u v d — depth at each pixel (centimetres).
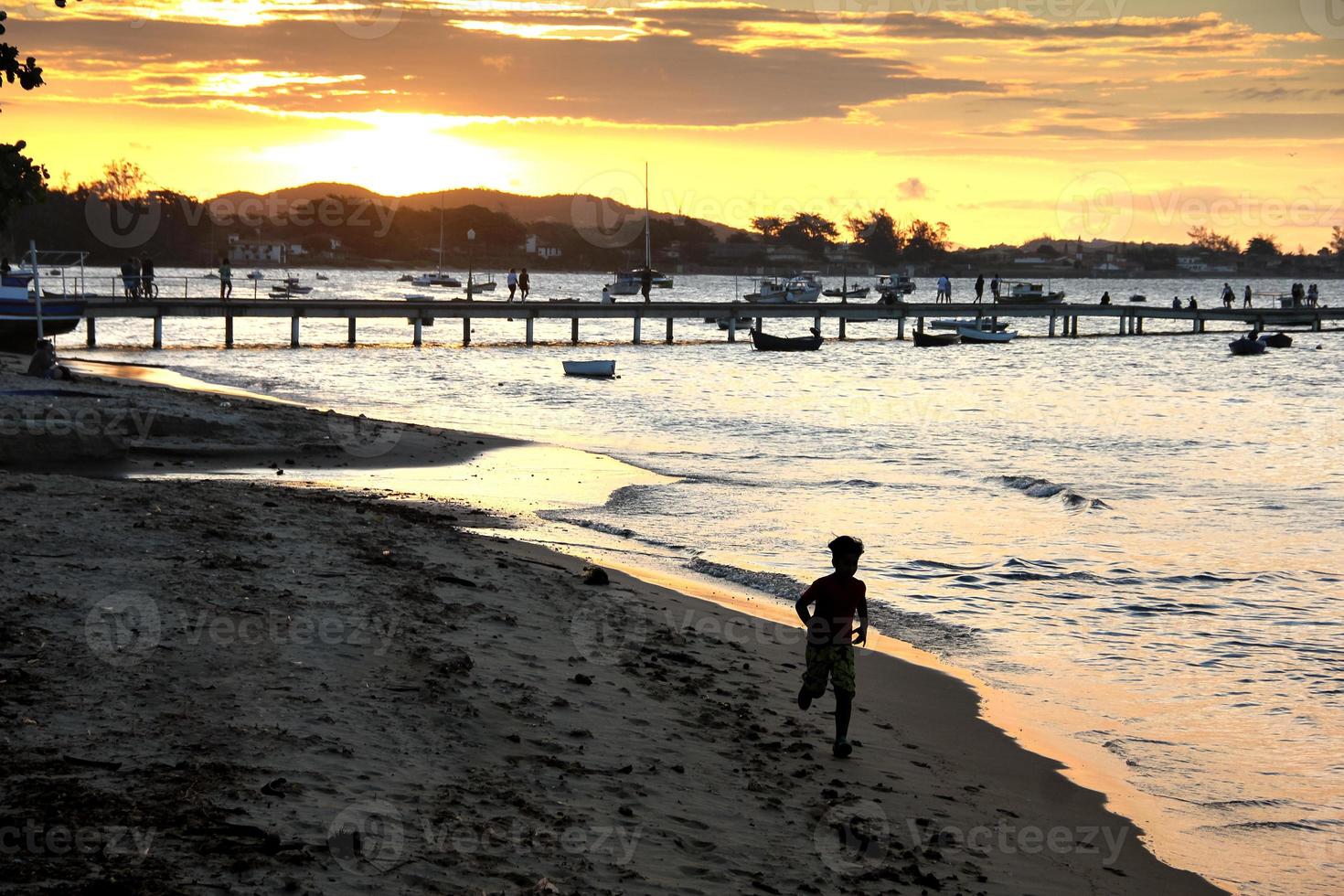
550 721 870
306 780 689
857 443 3366
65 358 4750
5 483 1477
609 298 8438
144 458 2350
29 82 1486
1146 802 913
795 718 1005
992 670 1287
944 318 11625
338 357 6147
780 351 7700
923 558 1842
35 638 882
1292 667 1328
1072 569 1803
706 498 2283
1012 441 3541
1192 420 4262
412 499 2067
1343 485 2777
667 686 1023
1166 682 1263
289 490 1838
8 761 665
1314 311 10194
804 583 1609
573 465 2617
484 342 7975
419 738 792
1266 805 925
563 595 1330
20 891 523
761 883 646
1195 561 1878
